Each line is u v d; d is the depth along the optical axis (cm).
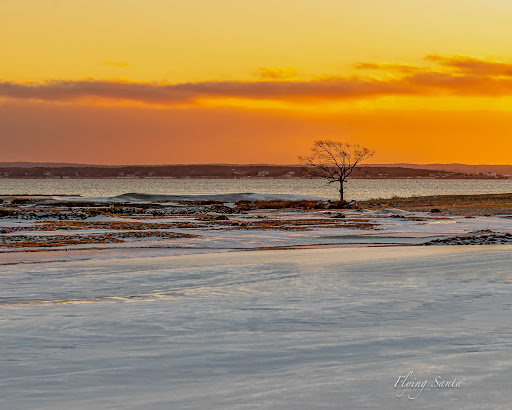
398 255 2722
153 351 960
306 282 1850
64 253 2927
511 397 652
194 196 9638
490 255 2675
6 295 1650
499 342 983
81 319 1259
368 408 619
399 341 1006
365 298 1518
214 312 1338
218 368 844
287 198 9631
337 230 4391
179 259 2630
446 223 5075
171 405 654
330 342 1012
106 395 704
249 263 2422
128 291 1712
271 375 792
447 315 1271
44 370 838
